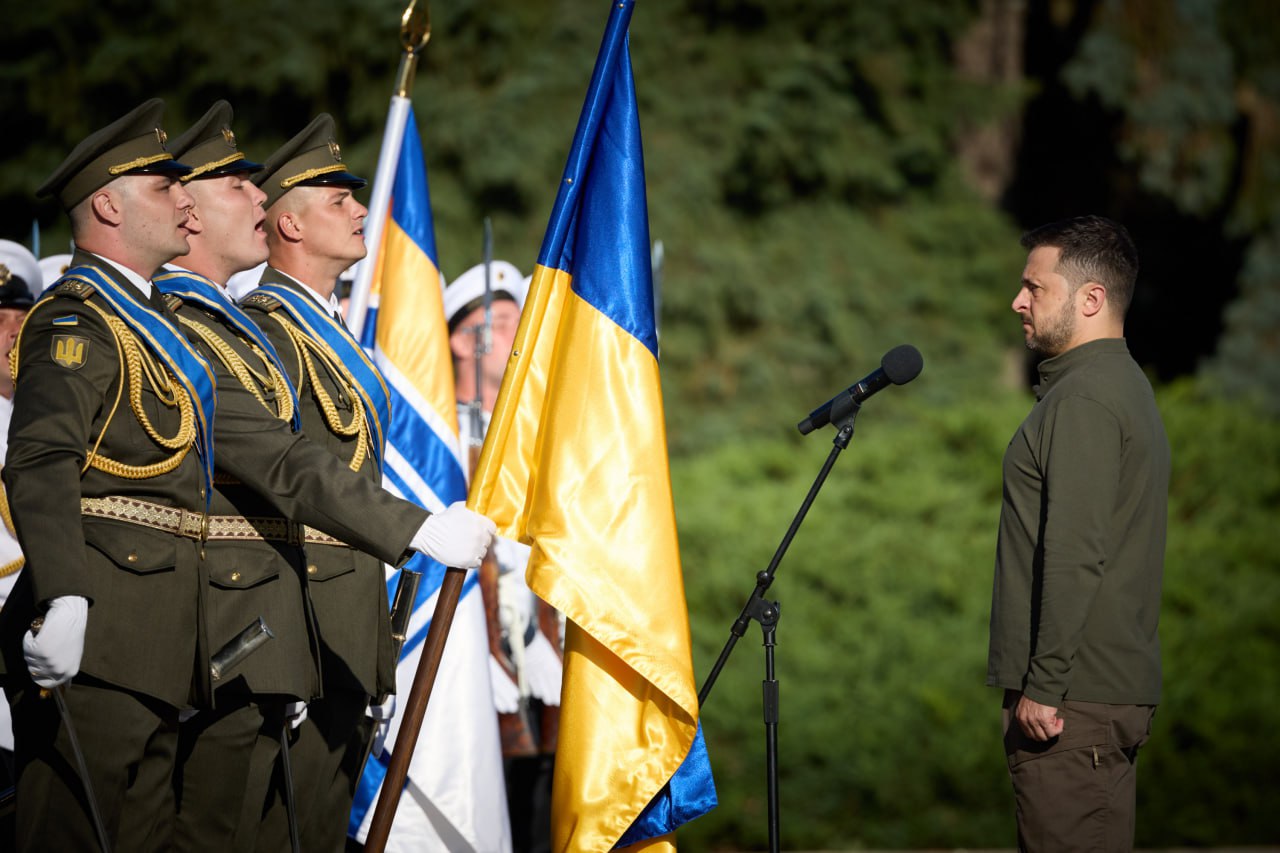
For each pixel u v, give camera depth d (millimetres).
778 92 34250
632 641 9469
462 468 12617
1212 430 27641
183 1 32781
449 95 32656
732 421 33000
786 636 21266
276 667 8953
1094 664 9344
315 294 10453
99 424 8352
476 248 32312
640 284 9758
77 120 33969
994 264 36188
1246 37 39812
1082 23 40250
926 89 36125
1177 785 18750
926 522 24562
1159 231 44719
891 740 19312
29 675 8211
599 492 9594
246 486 9102
